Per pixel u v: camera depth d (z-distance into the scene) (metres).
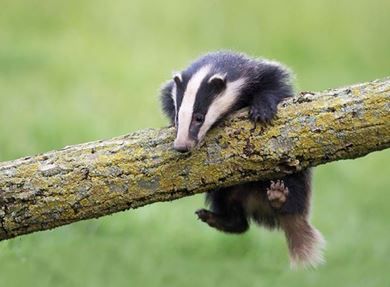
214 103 11.07
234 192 12.10
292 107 10.40
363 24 32.31
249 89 11.29
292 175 11.66
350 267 16.28
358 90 10.30
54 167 10.41
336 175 20.92
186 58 27.56
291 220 12.01
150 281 15.34
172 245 16.58
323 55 30.12
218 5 31.47
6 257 14.66
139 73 25.64
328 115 10.26
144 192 10.44
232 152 10.38
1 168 10.47
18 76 24.58
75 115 21.59
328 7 32.97
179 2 31.34
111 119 21.91
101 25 29.70
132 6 30.91
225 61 11.55
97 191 10.38
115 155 10.45
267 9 32.19
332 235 17.73
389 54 30.75
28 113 21.52
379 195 20.08
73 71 25.36
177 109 11.16
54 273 15.03
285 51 29.98
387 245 17.12
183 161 10.40
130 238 16.56
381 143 10.23
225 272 15.84
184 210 17.89
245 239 16.75
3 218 10.41
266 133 10.36
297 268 12.23
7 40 27.33
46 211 10.40
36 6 30.22
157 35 29.44
